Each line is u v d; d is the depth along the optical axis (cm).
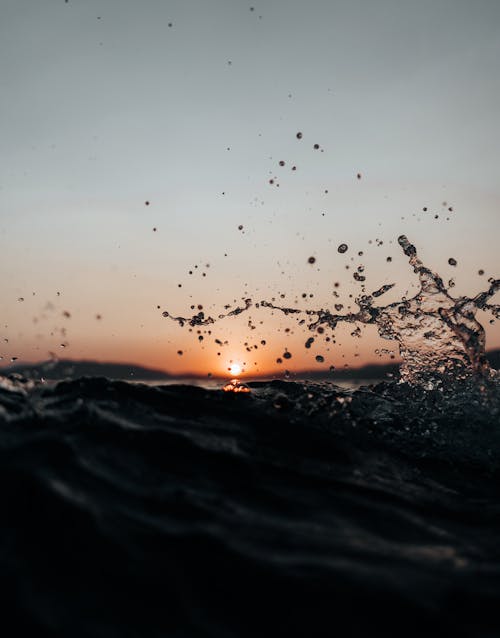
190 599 97
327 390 279
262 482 153
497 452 226
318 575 107
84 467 138
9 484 121
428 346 314
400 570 113
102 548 107
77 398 201
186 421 195
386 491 165
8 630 85
